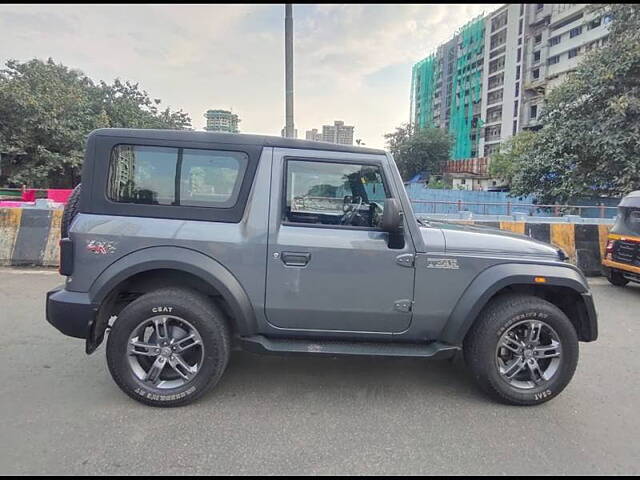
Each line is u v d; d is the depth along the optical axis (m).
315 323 3.00
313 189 2.99
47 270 6.88
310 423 2.75
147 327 2.89
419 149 47.59
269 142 2.96
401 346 3.07
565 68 51.84
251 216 2.90
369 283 2.95
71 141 18.97
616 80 11.29
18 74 18.84
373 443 2.54
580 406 3.06
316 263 2.91
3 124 17.47
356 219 3.02
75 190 3.17
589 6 12.51
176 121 26.77
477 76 68.06
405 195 3.01
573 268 3.11
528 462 2.39
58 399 2.95
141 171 2.89
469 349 3.10
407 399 3.11
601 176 12.40
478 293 2.96
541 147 14.29
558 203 14.50
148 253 2.81
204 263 2.82
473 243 3.08
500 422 2.82
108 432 2.57
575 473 2.31
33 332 4.19
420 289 2.98
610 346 4.26
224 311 3.06
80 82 23.06
